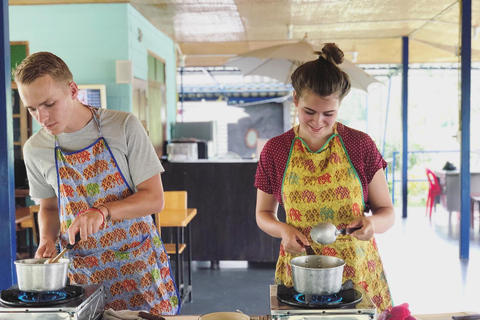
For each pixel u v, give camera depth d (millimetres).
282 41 9977
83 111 1818
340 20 8055
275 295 1472
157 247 1929
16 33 6621
